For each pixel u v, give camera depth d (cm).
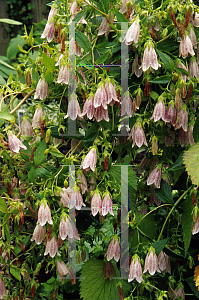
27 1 388
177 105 136
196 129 140
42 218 134
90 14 139
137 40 134
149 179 141
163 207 151
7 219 141
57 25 138
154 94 139
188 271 150
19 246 147
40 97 142
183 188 151
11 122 139
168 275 149
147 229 149
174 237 146
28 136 147
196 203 136
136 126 139
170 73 141
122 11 141
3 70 265
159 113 137
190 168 135
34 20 391
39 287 153
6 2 382
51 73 142
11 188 151
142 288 139
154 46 136
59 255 139
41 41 238
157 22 141
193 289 144
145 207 150
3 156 146
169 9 135
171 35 141
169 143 146
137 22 134
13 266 144
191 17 138
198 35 143
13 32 392
